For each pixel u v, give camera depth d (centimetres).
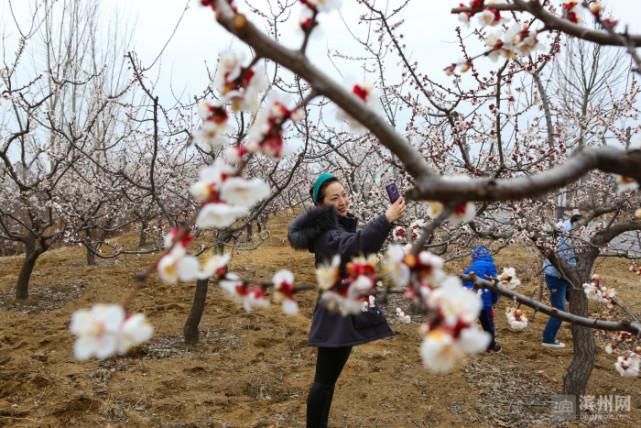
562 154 411
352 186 582
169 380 403
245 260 939
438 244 425
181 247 99
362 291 105
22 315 588
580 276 370
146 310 605
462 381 420
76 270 819
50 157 638
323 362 274
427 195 85
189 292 692
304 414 354
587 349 377
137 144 802
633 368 192
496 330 574
